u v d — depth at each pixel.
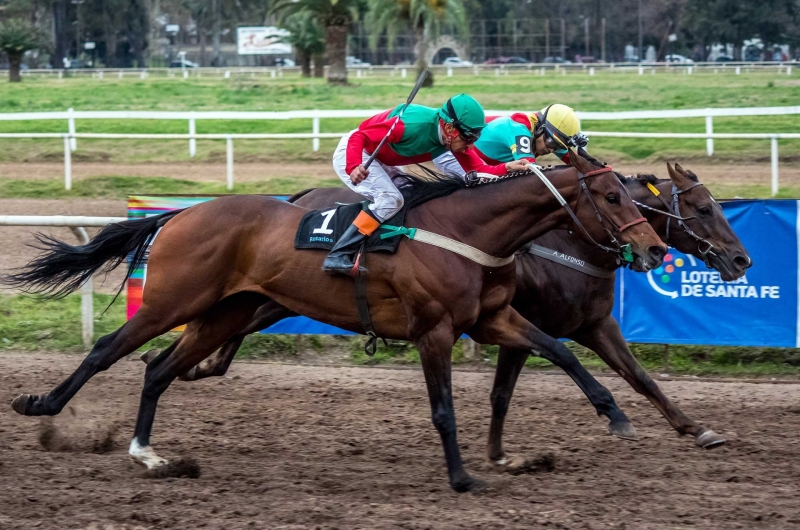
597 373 11.52
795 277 11.02
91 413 9.61
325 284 7.53
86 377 7.75
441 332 7.22
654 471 7.87
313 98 40.31
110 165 25.55
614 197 7.12
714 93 40.16
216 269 7.73
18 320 13.20
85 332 12.45
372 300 7.44
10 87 51.94
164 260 7.77
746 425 9.40
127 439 8.80
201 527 6.27
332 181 21.47
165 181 22.08
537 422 9.54
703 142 25.33
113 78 64.69
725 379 11.36
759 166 22.89
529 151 8.52
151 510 6.62
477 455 8.44
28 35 59.03
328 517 6.47
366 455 8.40
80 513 6.55
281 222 7.75
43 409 7.69
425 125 7.32
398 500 6.99
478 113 7.21
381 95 41.12
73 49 112.44
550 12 116.12
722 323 11.23
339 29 48.59
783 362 11.75
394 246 7.29
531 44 105.19
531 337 7.39
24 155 26.92
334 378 11.33
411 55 98.31
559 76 58.66
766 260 11.08
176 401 10.23
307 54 60.34
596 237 7.29
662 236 8.80
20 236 17.70
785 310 11.07
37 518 6.45
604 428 9.33
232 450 8.51
